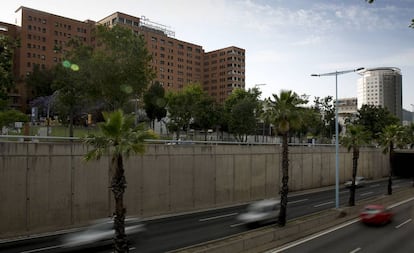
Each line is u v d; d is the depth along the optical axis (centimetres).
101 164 3091
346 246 2294
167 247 2239
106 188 3112
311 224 2789
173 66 15825
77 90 4172
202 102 7231
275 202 3044
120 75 3881
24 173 2645
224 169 4241
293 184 5403
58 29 13412
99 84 3941
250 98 7481
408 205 4147
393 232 2733
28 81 10906
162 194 3547
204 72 17712
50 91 10444
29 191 2661
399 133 4900
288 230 2512
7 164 2569
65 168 2862
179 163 3731
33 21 12825
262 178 4788
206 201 3991
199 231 2712
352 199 3672
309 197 4781
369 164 7738
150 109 8519
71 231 2736
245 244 2131
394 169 8744
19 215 2606
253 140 8494
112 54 3847
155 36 15025
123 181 1706
